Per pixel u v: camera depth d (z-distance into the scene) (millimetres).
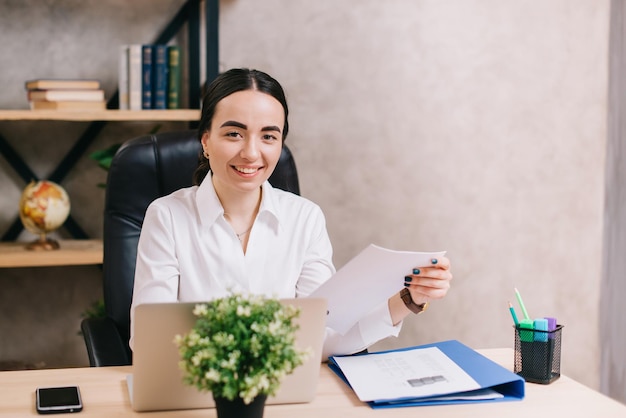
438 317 3104
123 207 1913
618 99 3086
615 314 3121
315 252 1779
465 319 3123
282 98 1593
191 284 1669
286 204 1796
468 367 1461
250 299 1145
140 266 1672
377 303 1528
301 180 2986
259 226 1732
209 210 1684
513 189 3098
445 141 3041
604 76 3096
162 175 1940
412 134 3021
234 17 2904
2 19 2785
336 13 2945
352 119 2988
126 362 1675
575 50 3074
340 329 1542
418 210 3055
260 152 1561
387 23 2967
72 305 2938
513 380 1380
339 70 2967
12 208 2857
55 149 2867
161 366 1250
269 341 1091
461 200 3074
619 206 3104
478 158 3066
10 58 2805
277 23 2926
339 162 2998
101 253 2578
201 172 1811
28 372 1487
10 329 2906
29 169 2848
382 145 3012
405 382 1395
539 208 3119
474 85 3033
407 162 3029
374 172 3020
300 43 2943
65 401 1305
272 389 1095
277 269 1741
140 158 1928
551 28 3055
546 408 1328
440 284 1480
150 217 1695
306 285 1753
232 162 1563
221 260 1680
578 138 3113
